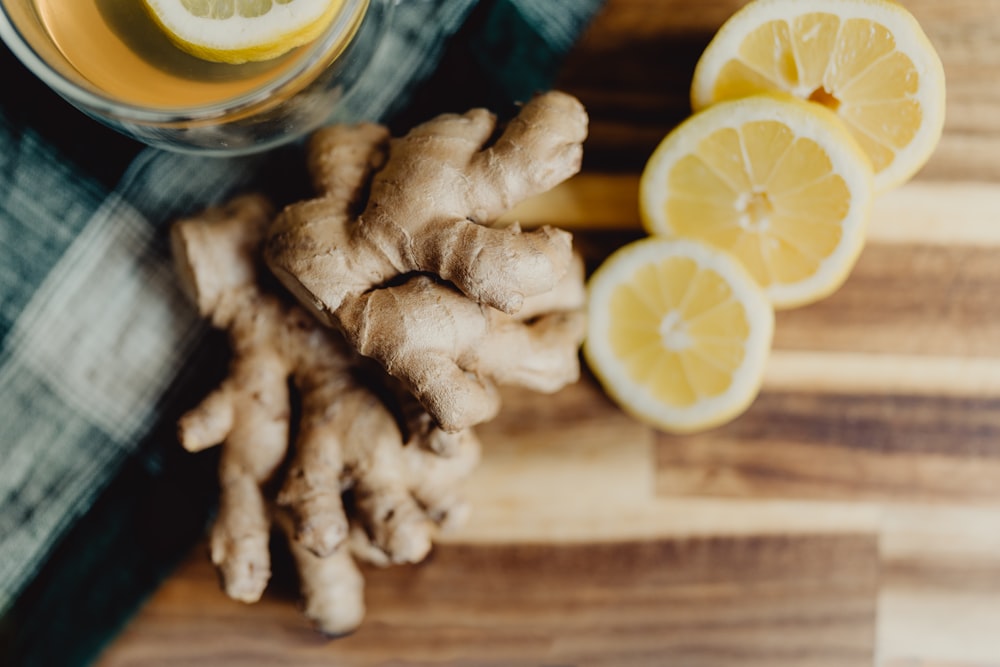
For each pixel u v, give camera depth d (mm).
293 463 357
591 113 390
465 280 327
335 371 361
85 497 389
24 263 385
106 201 384
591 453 393
